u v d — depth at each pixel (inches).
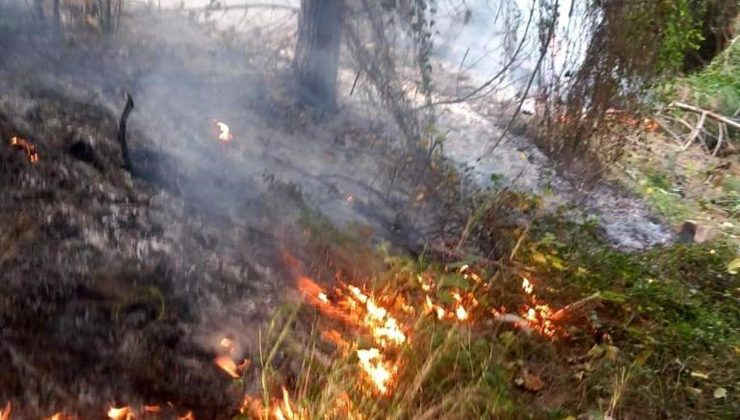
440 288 164.1
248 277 144.0
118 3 243.6
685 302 194.2
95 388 106.0
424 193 204.4
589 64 282.4
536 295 182.4
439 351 138.9
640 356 167.3
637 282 196.4
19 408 97.6
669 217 288.7
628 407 150.5
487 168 259.1
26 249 122.7
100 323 117.1
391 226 191.5
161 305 125.6
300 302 137.9
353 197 196.1
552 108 292.0
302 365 125.2
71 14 225.0
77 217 136.2
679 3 282.4
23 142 147.6
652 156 334.0
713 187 326.6
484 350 146.7
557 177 281.1
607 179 299.3
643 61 280.8
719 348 175.2
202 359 119.9
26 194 135.8
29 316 111.7
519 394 143.5
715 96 381.7
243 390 117.2
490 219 205.8
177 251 140.5
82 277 123.0
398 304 155.0
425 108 250.1
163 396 110.9
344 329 141.9
